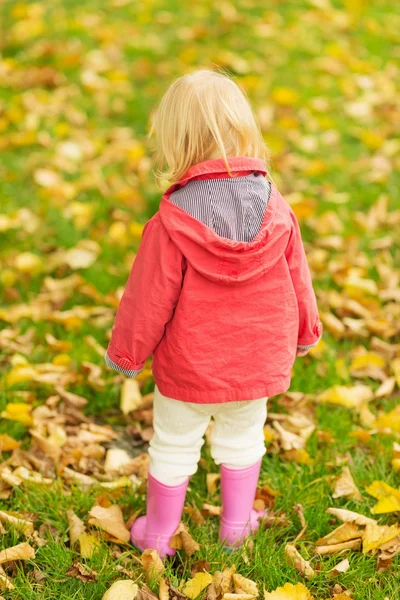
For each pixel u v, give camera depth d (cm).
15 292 427
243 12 739
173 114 248
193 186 244
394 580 271
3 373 377
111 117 594
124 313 251
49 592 267
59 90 617
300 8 753
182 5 746
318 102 608
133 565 280
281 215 249
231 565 277
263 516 298
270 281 250
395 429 338
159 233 242
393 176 537
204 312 245
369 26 724
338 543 286
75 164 537
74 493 307
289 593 259
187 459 272
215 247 236
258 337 252
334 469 323
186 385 253
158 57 665
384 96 623
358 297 422
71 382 371
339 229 482
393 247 474
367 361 376
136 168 532
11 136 558
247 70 646
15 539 285
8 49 671
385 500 296
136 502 308
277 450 332
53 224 484
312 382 370
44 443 329
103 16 721
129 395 359
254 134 252
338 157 554
